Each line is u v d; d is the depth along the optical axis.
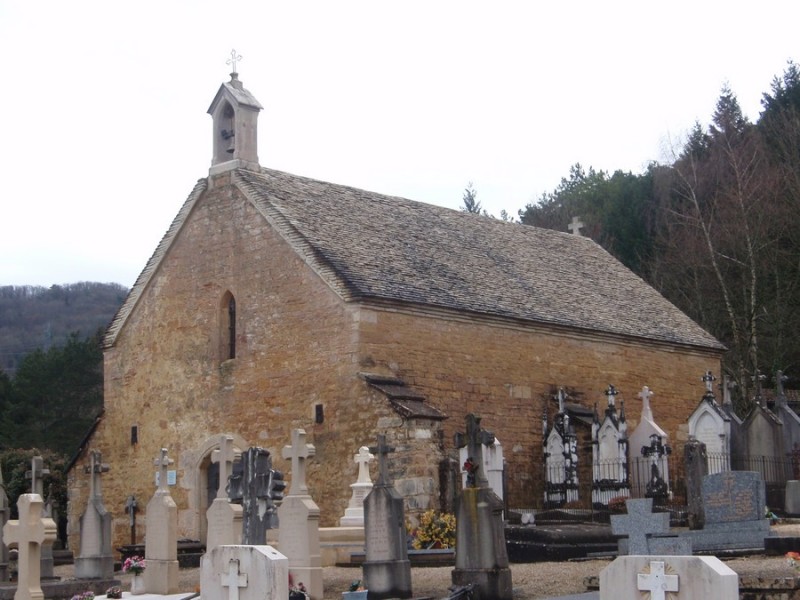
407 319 33.12
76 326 115.06
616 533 21.84
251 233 35.19
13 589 25.33
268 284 34.44
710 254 56.75
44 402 68.56
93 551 27.08
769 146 65.50
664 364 42.25
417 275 34.97
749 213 57.75
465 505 20.41
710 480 26.39
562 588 21.08
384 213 39.25
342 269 32.62
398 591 21.12
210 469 35.66
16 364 107.06
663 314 44.84
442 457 30.39
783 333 55.69
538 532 26.88
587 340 39.00
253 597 15.62
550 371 37.38
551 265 43.59
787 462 38.09
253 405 34.31
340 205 37.66
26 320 116.69
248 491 23.23
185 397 36.31
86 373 69.56
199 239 36.75
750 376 53.97
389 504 21.44
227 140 37.03
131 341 38.44
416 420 30.14
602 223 74.44
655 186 71.69
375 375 31.88
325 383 32.44
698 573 12.38
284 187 36.66
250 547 15.80
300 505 22.08
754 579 17.55
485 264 39.47
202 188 36.69
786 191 59.91
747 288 57.72
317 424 32.41
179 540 34.34
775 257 56.84
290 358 33.50
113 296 122.75
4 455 48.50
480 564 20.12
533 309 37.38
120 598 23.22
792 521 32.28
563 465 35.91
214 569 16.08
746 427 38.81
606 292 43.84
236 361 35.00
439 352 33.81
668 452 35.38
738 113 72.06
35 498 23.09
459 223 42.59
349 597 20.23
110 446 38.47
